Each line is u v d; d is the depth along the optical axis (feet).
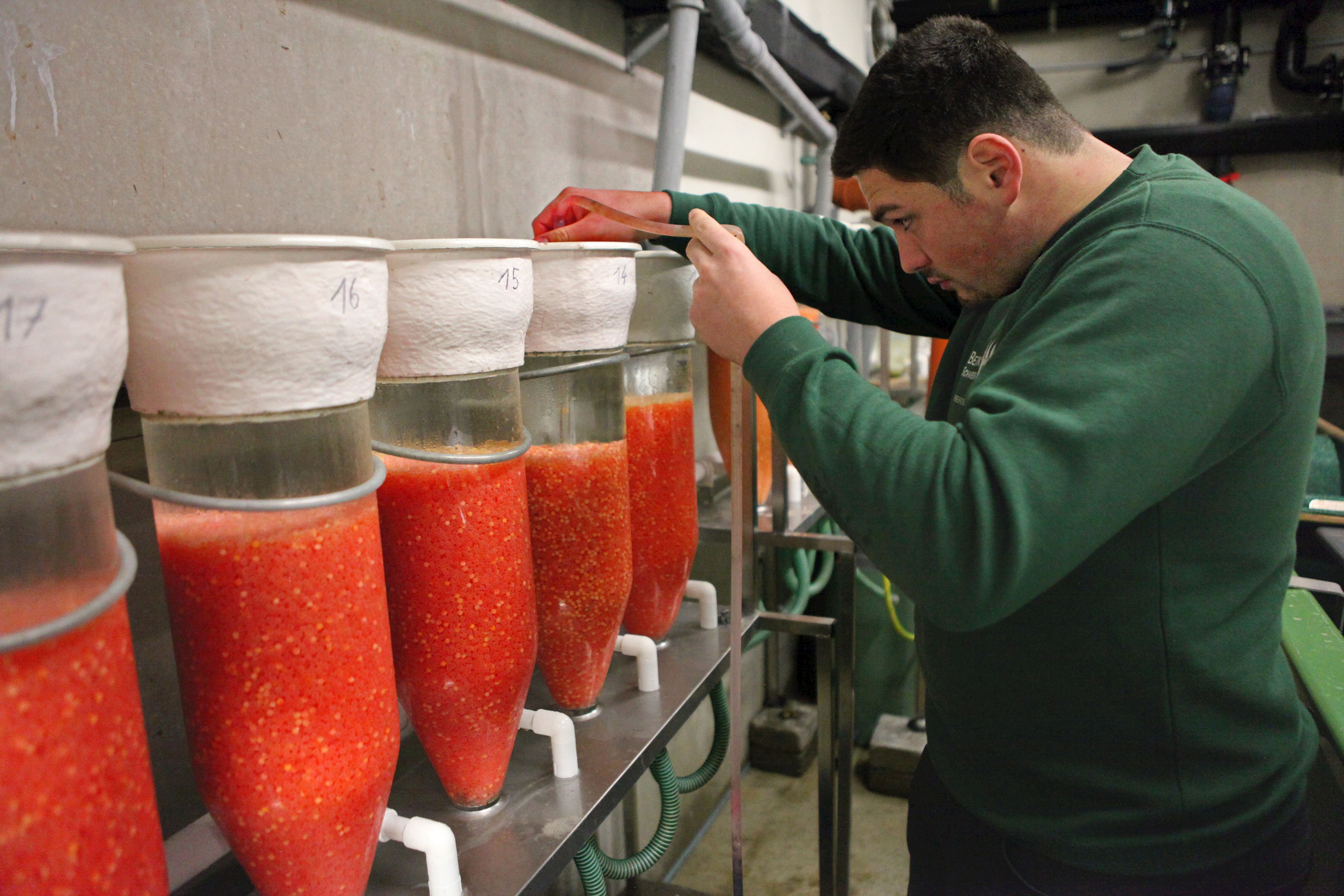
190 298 1.62
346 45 3.20
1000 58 2.52
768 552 7.16
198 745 1.89
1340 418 10.95
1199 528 2.49
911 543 2.17
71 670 1.37
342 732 1.93
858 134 2.72
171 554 1.83
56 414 1.29
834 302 4.51
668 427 3.73
